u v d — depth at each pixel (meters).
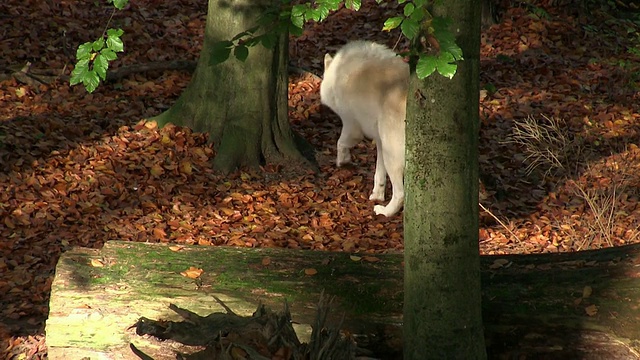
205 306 7.12
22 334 8.88
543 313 7.11
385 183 12.32
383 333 7.01
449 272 6.20
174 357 6.57
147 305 7.08
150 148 13.01
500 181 13.20
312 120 15.23
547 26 19.66
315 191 12.66
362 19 19.61
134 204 11.70
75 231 10.94
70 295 7.18
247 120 13.26
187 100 13.73
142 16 18.45
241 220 11.66
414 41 5.75
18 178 11.84
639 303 7.13
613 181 12.99
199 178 12.63
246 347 6.34
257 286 7.48
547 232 11.68
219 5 13.23
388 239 11.32
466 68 5.89
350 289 7.46
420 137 6.05
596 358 6.87
